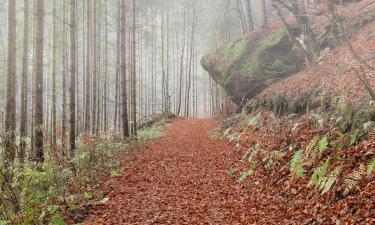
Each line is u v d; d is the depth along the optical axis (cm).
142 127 3097
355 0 2109
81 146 1417
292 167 902
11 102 1280
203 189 1018
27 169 897
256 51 2452
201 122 3141
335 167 792
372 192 634
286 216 734
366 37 1653
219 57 2845
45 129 1046
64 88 2120
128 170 1230
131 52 2662
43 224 704
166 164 1349
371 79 1123
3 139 934
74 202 832
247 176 1070
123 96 1797
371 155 743
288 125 1303
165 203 903
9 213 693
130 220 786
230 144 1683
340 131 911
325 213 671
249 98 2303
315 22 2225
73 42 1347
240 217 774
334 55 1734
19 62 3591
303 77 1675
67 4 2628
